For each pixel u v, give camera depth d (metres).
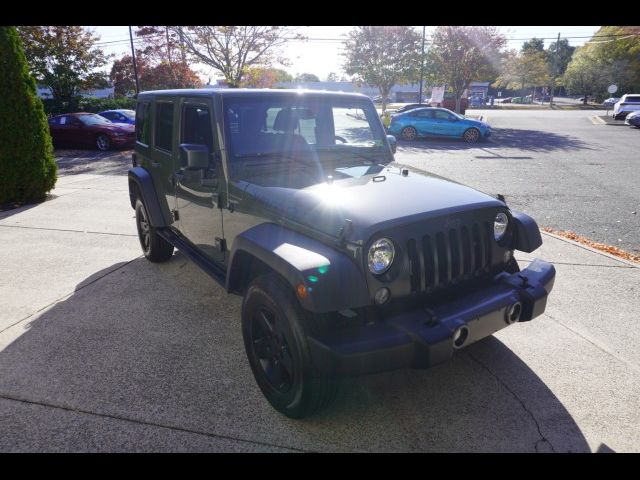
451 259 2.71
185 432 2.72
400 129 20.77
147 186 4.82
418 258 2.56
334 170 3.46
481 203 2.85
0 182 8.24
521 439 2.65
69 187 10.32
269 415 2.86
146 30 21.17
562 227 6.95
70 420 2.81
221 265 3.76
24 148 8.39
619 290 4.55
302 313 2.49
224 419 2.82
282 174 3.34
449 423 2.78
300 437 2.68
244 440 2.66
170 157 4.31
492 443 2.62
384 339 2.35
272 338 2.76
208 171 3.54
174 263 5.48
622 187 9.98
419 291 2.60
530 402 2.95
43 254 5.83
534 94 84.81
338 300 2.33
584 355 3.45
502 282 2.88
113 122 18.27
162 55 21.69
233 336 3.80
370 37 27.44
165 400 2.99
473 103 64.94
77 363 3.41
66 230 6.88
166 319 4.09
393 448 2.59
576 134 22.50
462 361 3.40
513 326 3.88
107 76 26.89
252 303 2.81
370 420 2.82
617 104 30.33
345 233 2.44
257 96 3.50
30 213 7.90
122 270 5.26
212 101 3.39
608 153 15.73
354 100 3.96
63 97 25.67
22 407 2.92
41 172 8.70
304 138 3.66
